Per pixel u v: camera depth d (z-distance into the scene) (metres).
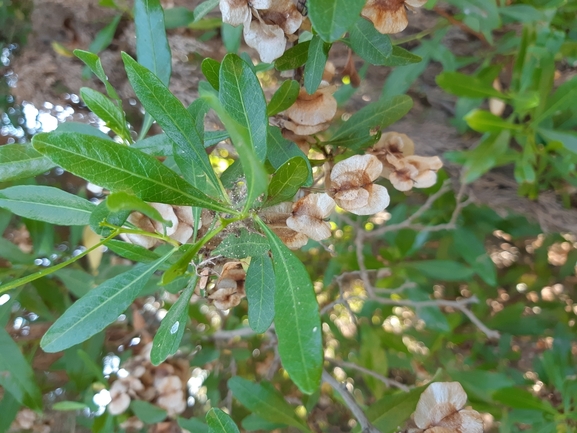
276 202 0.19
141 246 0.21
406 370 0.56
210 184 0.20
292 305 0.16
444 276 0.44
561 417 0.35
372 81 0.41
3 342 0.34
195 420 0.36
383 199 0.22
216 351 0.44
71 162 0.16
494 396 0.35
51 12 0.40
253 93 0.18
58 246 0.48
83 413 0.46
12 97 0.48
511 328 0.47
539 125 0.31
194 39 0.39
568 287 0.53
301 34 0.27
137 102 0.43
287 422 0.33
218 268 0.21
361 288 0.63
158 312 0.50
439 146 0.39
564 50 0.32
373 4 0.20
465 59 0.37
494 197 0.40
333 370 0.55
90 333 0.19
